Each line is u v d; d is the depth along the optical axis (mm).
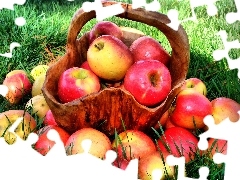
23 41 854
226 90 688
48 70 544
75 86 526
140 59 574
